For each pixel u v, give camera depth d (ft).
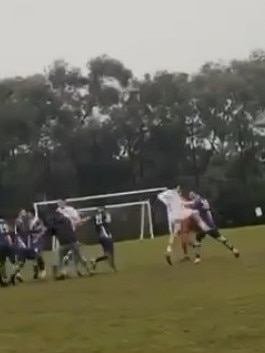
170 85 228.84
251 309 40.06
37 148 223.10
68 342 35.91
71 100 230.27
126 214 169.99
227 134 225.35
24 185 221.87
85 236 140.87
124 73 233.76
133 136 230.27
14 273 68.13
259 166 222.69
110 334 36.91
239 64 234.17
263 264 63.98
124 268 74.08
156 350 33.30
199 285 51.57
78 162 227.20
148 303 45.11
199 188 224.74
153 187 230.27
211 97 224.94
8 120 219.20
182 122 228.22
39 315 43.83
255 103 225.35
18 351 34.73
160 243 123.75
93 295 51.57
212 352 32.48
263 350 32.22
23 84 224.94
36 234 70.64
